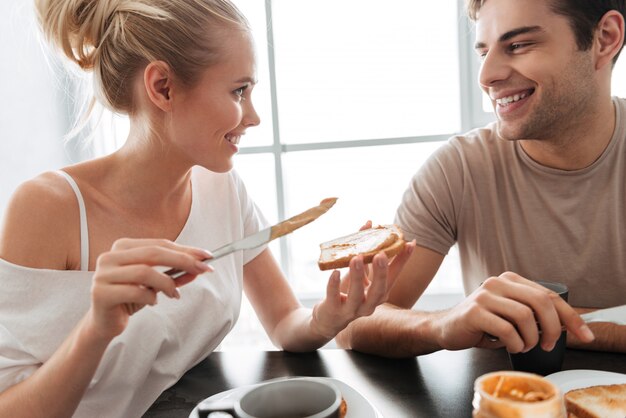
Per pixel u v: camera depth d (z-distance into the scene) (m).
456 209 1.22
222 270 1.07
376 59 2.62
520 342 0.71
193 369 0.87
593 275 1.14
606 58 1.03
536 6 0.97
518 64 1.00
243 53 0.88
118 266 0.61
